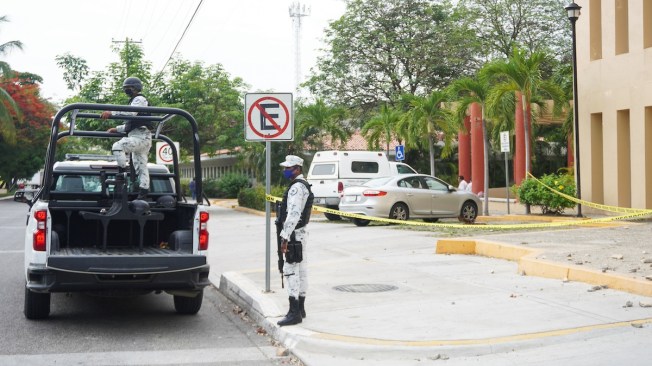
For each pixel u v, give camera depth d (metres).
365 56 46.66
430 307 8.63
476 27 46.66
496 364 6.43
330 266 12.58
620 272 9.69
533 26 46.16
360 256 14.02
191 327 8.70
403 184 21.34
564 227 18.48
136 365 6.86
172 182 10.88
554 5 45.56
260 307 9.02
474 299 9.01
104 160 11.65
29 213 9.95
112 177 10.47
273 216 29.19
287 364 6.93
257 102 10.23
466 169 34.28
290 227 7.87
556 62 43.97
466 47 45.31
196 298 9.29
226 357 7.20
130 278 8.28
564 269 10.16
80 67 48.03
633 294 8.90
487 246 13.26
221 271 13.55
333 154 24.75
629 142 21.31
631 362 6.24
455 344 6.89
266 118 10.23
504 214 25.48
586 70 22.55
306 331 7.68
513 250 12.48
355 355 6.95
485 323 7.68
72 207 9.23
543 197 22.50
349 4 47.06
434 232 18.03
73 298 10.78
